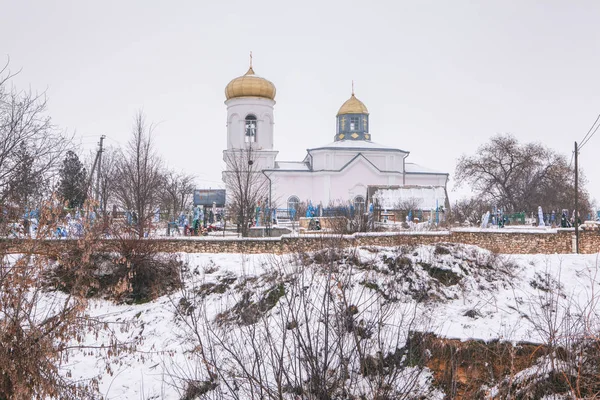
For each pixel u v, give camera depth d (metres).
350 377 7.75
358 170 53.16
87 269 13.09
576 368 9.10
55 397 9.82
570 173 55.47
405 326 9.74
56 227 11.84
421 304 14.28
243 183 39.41
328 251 11.35
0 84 16.86
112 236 18.45
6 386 9.60
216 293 16.95
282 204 52.62
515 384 9.52
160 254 18.80
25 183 15.99
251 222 32.41
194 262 19.08
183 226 30.22
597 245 23.77
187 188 56.84
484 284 15.70
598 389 8.97
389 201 38.47
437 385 10.27
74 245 13.49
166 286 17.98
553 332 9.64
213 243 21.50
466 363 10.83
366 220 27.38
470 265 16.52
